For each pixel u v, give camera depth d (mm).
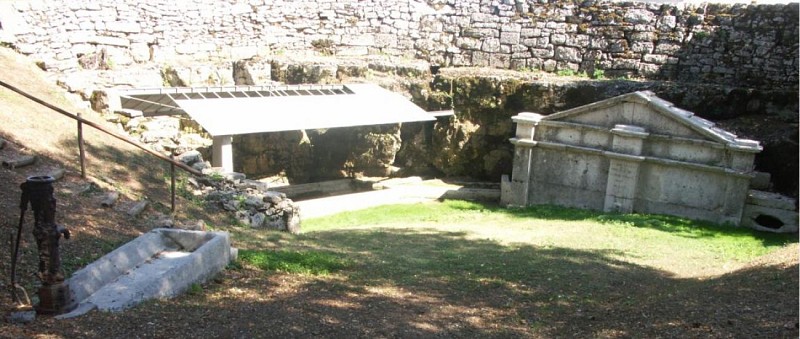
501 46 17047
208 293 5648
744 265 7754
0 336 4020
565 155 13203
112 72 13297
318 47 17453
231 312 5176
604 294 6727
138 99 12328
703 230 11031
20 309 4438
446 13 17422
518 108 15047
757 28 14773
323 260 7387
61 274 4652
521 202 13773
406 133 15758
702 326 5195
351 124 12922
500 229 11047
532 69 16844
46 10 12078
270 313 5262
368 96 14625
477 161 15555
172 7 15016
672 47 15633
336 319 5324
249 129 11664
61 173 7645
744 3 15062
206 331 4668
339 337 4902
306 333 4898
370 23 17547
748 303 5750
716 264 8406
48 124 9141
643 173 12320
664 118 12031
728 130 13062
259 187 10320
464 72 16188
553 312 6051
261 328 4867
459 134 15391
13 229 5758
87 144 9219
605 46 16203
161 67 14461
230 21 16156
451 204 14039
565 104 14602
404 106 14453
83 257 5746
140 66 14219
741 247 9727
